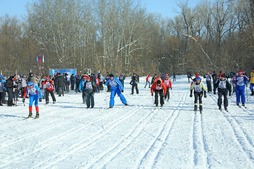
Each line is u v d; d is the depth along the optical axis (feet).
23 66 164.96
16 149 26.09
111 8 180.65
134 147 26.53
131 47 207.72
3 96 61.36
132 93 83.10
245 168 20.81
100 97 75.77
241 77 54.60
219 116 43.34
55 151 25.40
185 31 235.61
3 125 37.24
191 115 44.50
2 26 209.67
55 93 88.74
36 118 42.55
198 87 48.19
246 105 56.18
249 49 135.13
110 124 37.47
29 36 180.34
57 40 164.86
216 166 21.25
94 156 23.90
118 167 21.20
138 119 41.11
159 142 28.22
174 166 21.30
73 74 102.83
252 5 129.90
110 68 174.60
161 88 55.21
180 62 241.14
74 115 45.21
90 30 179.52
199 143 27.71
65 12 165.37
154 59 253.65
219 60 185.06
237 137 29.99
